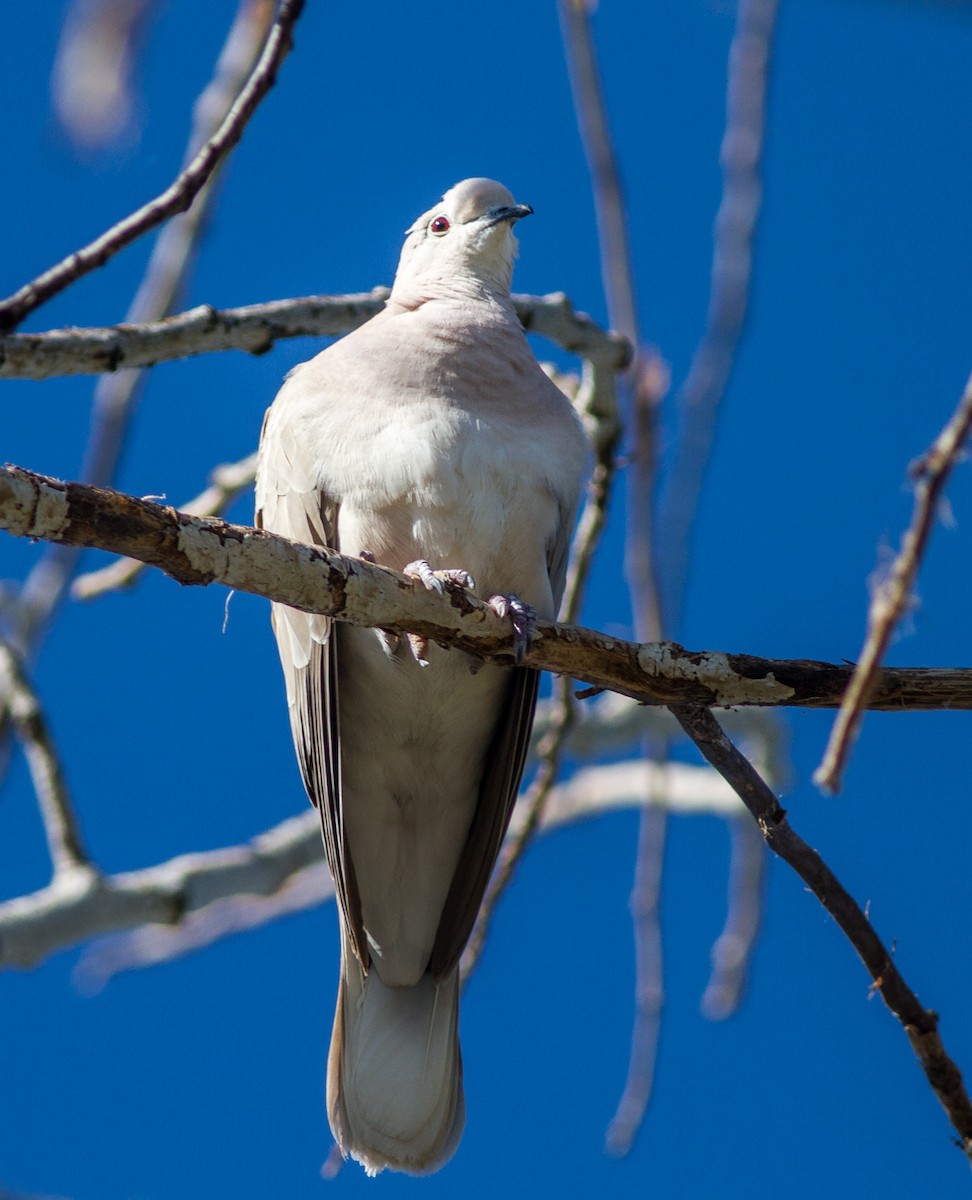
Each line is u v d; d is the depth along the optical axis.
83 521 6.21
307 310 9.45
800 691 7.24
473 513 8.84
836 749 5.44
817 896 7.00
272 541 6.75
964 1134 6.87
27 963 10.52
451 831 9.67
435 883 9.62
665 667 7.23
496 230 10.46
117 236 6.88
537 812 9.86
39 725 10.62
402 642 8.92
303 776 9.61
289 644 9.49
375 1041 9.27
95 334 8.31
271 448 9.35
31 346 8.09
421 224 10.77
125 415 8.63
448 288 10.09
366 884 9.62
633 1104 9.20
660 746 9.53
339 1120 9.12
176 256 8.88
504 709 9.38
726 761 7.16
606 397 10.51
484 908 9.77
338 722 9.01
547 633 7.37
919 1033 6.88
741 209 8.24
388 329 9.23
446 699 9.21
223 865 11.30
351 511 8.92
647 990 9.34
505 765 9.23
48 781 10.74
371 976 9.43
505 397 9.09
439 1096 9.16
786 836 7.01
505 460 8.91
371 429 8.84
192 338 8.69
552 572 9.69
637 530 8.52
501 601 7.57
